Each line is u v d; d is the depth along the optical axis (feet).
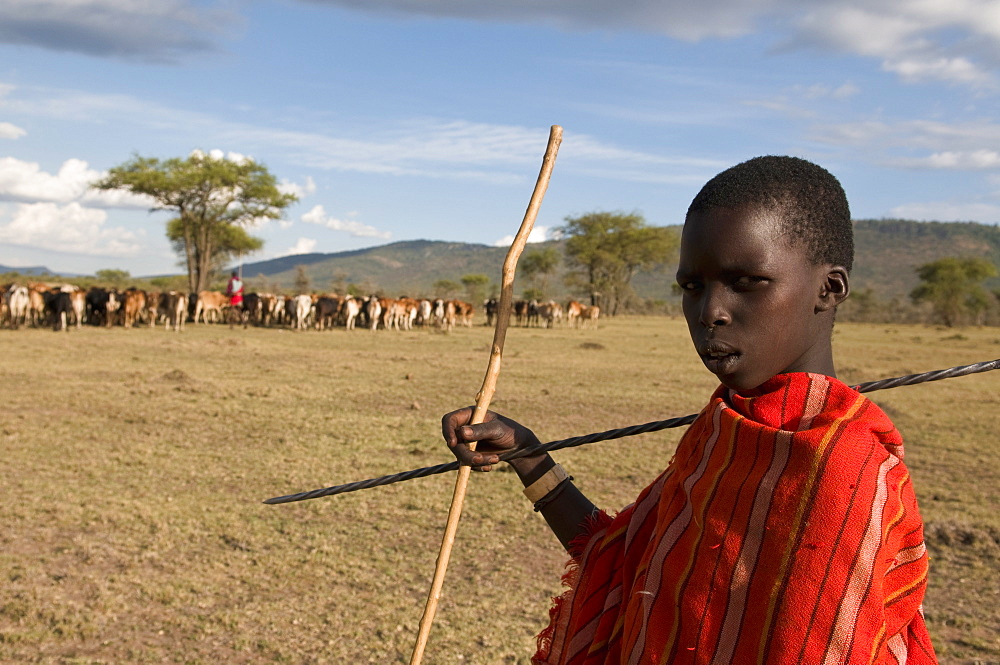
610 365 69.82
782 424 3.45
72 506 22.77
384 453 30.58
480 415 4.92
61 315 91.81
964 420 42.65
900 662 3.39
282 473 27.14
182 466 27.76
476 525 22.12
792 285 3.54
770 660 3.09
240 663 14.46
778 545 3.17
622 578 4.27
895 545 3.24
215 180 167.22
